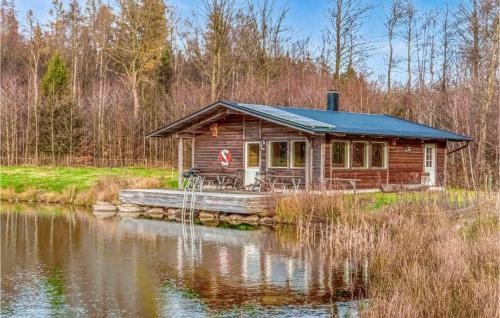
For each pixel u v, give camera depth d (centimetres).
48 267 1248
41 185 2928
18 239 1625
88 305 957
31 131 4203
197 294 1025
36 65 4844
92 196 2580
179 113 4066
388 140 2391
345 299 988
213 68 3900
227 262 1291
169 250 1444
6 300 987
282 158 2283
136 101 4281
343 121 2322
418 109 3850
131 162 4062
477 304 827
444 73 4103
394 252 1167
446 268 977
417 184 2455
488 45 2998
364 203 1758
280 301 978
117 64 5541
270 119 2103
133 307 946
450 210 1504
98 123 4147
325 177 2152
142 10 4494
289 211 1855
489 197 1471
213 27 3850
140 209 2317
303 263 1273
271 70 4400
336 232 1455
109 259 1332
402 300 834
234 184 2391
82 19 5725
